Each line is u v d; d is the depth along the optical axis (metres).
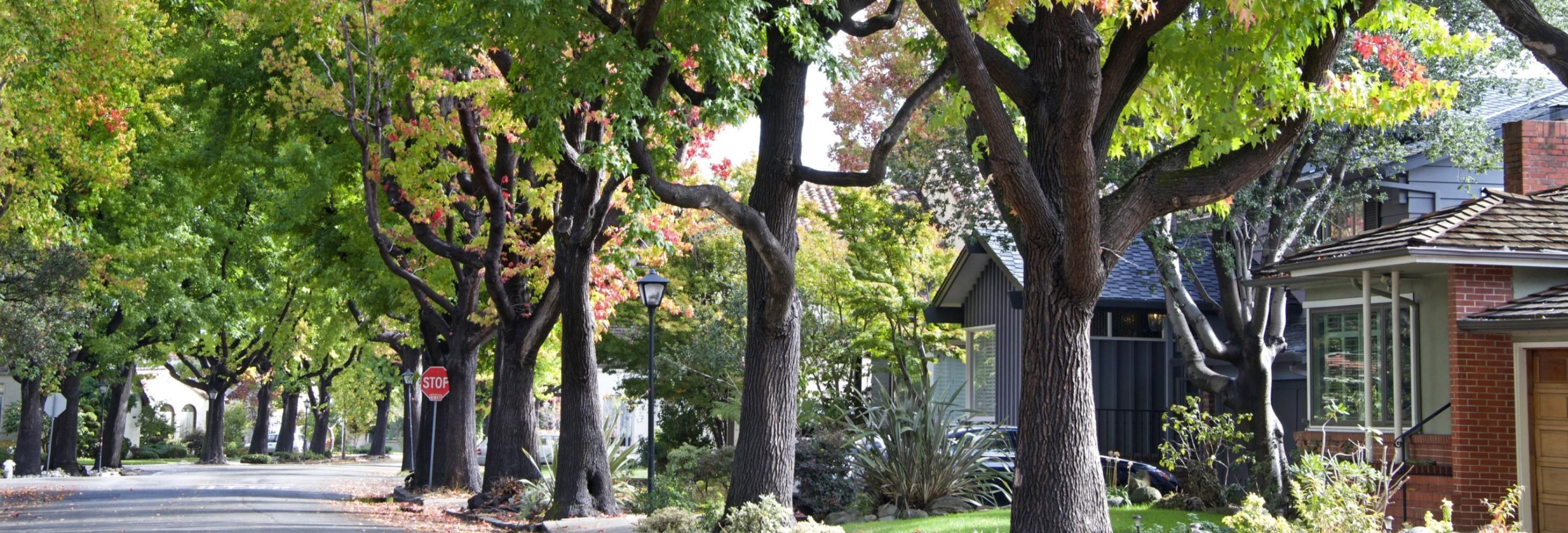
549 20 12.97
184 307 38.03
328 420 75.56
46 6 20.02
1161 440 23.89
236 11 22.48
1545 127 17.50
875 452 18.45
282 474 45.56
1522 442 14.27
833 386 28.94
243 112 25.84
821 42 14.16
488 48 13.72
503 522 20.05
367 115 22.11
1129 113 14.01
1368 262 15.16
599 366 35.06
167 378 82.56
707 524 14.73
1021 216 10.73
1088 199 10.16
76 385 43.25
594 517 19.50
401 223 26.19
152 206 34.75
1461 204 16.12
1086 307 10.73
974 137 14.20
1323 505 10.56
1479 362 14.58
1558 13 17.08
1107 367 23.97
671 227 20.77
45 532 18.83
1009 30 11.90
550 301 22.80
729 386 29.88
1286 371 22.06
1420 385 15.88
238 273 42.88
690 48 13.84
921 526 15.19
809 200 34.84
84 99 22.03
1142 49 11.70
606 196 18.42
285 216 27.94
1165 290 19.34
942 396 29.52
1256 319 17.78
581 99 15.04
